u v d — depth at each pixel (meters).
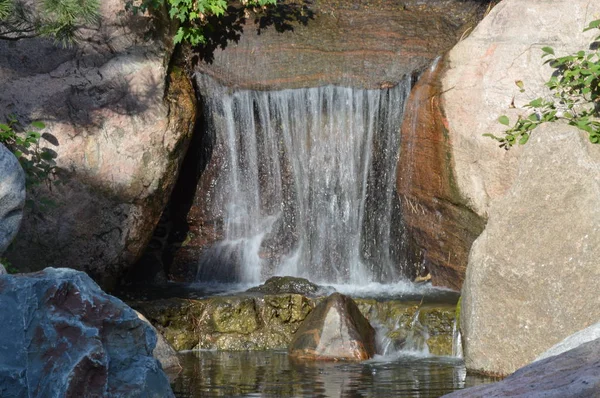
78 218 9.69
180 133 10.19
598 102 8.65
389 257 10.85
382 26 11.38
